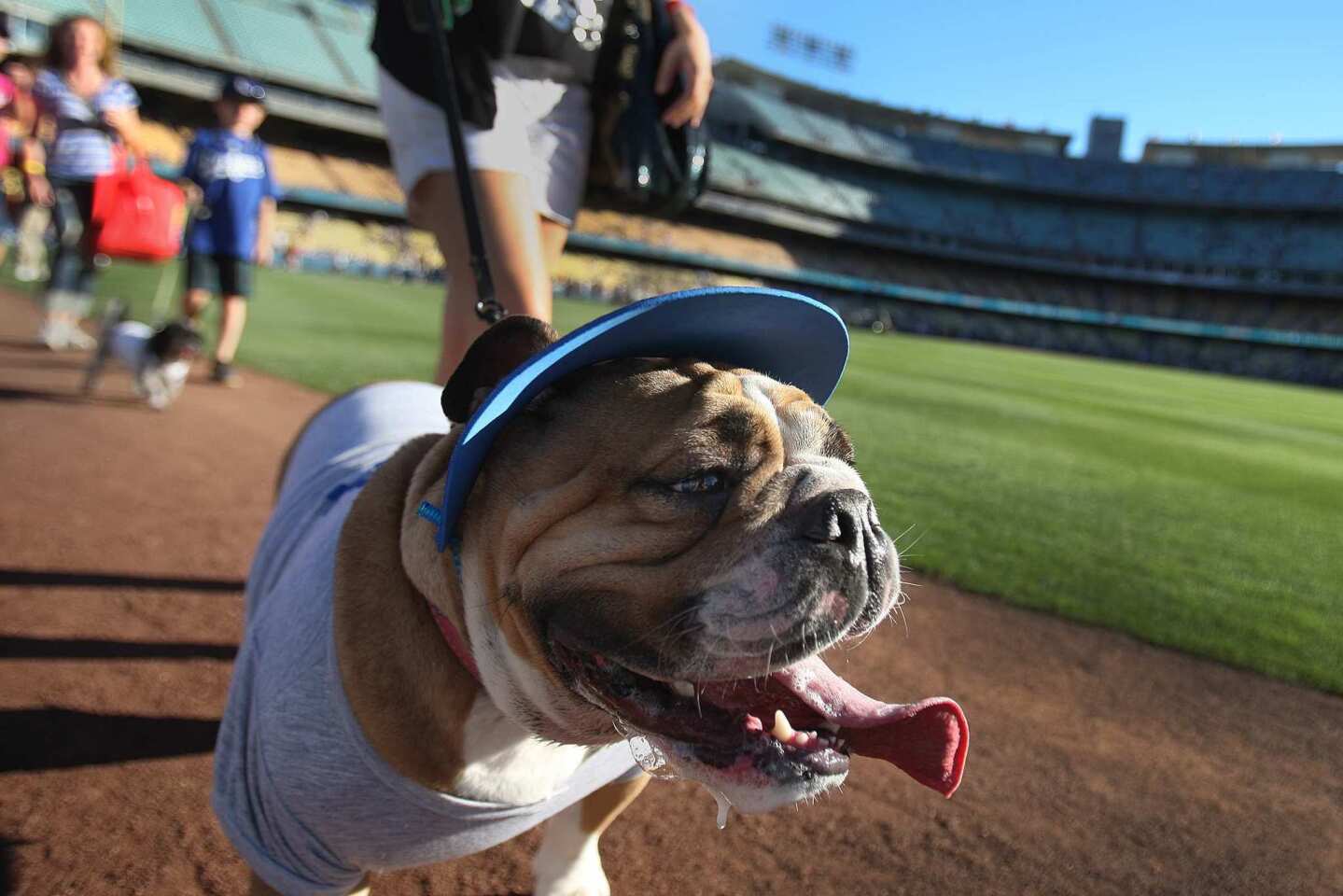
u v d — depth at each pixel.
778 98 29.98
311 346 5.80
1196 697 1.87
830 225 26.16
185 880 1.18
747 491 0.81
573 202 1.65
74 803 1.30
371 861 0.96
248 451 3.18
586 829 1.16
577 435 0.84
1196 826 1.42
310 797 0.89
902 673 1.88
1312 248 27.84
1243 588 2.58
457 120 1.35
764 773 0.82
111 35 4.03
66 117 3.90
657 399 0.83
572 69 1.57
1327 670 2.02
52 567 2.05
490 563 0.86
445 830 0.94
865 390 7.58
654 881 1.24
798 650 0.78
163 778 1.38
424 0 1.45
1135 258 28.73
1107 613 2.27
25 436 3.07
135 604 1.92
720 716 0.84
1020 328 27.52
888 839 1.35
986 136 32.78
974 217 29.30
